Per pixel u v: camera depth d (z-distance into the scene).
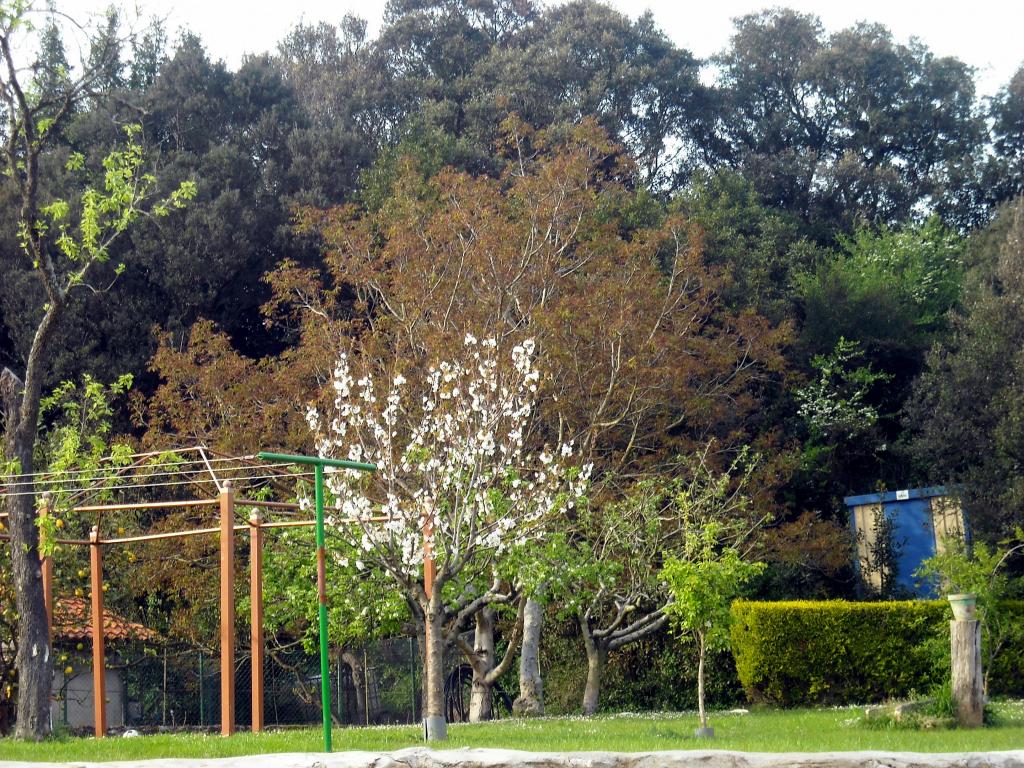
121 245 34.09
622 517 22.61
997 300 29.78
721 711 22.58
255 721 17.64
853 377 34.00
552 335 24.62
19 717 15.35
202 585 23.98
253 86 39.53
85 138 36.56
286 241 35.25
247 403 25.94
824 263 38.94
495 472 17.55
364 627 20.72
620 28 47.56
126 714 24.31
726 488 25.77
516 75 43.34
